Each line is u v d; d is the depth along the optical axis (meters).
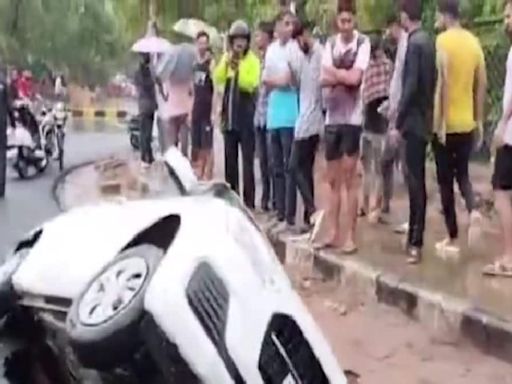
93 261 2.43
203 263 2.34
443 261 6.03
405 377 4.44
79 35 31.58
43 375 2.50
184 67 9.89
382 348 4.86
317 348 2.75
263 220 7.54
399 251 6.36
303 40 6.86
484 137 9.26
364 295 5.80
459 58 5.97
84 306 2.24
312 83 6.68
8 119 11.70
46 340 2.46
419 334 5.08
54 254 2.50
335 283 6.14
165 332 2.14
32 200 9.48
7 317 2.49
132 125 15.20
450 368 4.57
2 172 9.68
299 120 6.73
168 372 2.16
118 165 12.88
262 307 2.48
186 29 13.45
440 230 7.05
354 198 6.32
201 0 17.61
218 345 2.24
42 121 13.05
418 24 5.77
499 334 4.71
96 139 18.92
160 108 10.61
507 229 5.59
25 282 2.45
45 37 30.48
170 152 3.34
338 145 6.25
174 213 2.62
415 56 5.69
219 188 3.10
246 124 8.06
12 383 2.52
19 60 29.67
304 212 7.04
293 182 6.98
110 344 2.13
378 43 7.30
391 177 7.45
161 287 2.18
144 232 2.48
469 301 5.05
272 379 2.43
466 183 6.58
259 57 8.49
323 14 10.88
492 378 4.44
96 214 2.73
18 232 7.45
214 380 2.17
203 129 9.26
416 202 5.93
